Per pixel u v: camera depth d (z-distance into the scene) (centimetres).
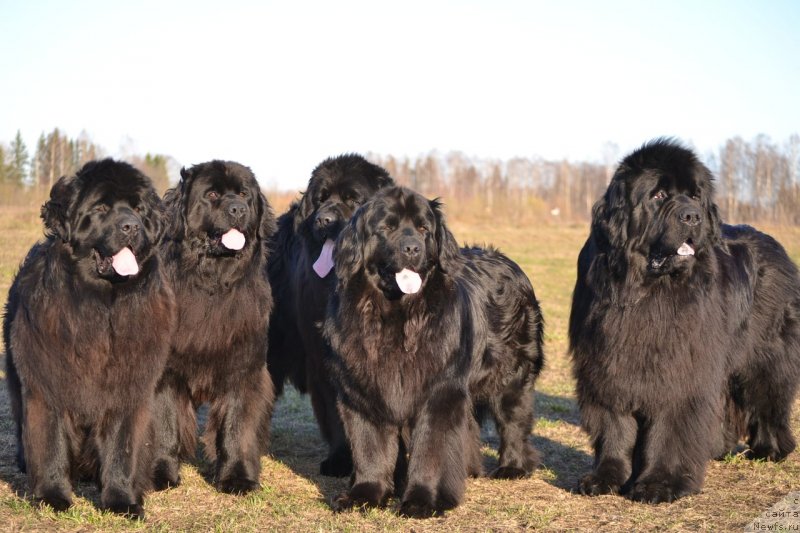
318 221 586
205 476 568
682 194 496
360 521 461
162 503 499
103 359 461
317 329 580
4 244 2219
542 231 4375
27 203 3997
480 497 515
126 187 466
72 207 457
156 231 485
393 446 495
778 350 600
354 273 477
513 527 452
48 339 456
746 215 5950
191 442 557
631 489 503
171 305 496
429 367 471
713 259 523
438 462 477
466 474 496
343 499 481
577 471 589
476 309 536
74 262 457
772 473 568
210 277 525
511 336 568
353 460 499
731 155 6203
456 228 4369
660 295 501
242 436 537
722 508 480
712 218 515
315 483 559
